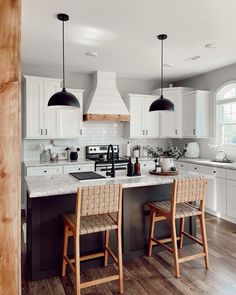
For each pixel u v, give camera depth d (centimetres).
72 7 260
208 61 449
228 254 300
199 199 268
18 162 123
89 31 319
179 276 253
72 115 494
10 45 121
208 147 529
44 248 254
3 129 121
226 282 243
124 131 575
